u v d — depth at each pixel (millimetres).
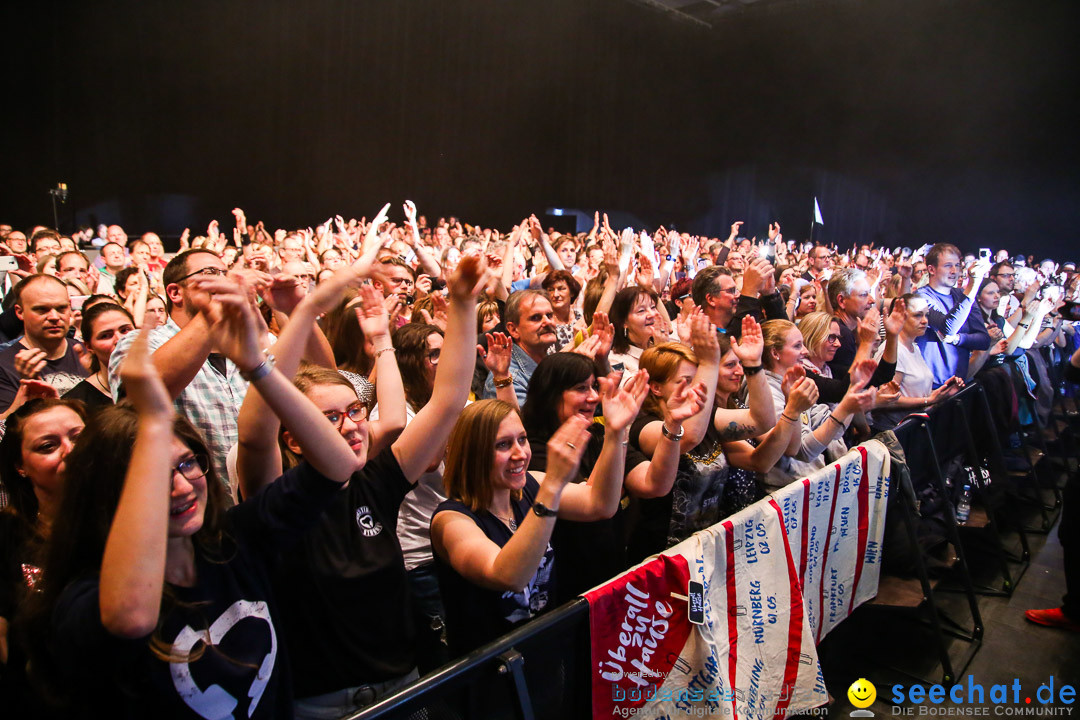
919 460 3609
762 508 2486
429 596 2367
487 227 17906
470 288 1901
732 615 2320
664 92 20516
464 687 1590
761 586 2451
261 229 10953
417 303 4125
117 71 13523
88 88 13336
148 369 1156
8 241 7660
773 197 20938
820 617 2852
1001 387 5078
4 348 3361
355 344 2951
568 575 2357
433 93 16656
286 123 15078
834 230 20406
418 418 1922
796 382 2869
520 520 2131
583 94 18844
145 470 1150
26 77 12891
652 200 20656
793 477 3219
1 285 6078
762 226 21094
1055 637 3605
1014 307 7562
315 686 1777
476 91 17266
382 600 1837
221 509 1432
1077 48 17281
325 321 3145
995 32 18062
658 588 2076
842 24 19500
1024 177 18312
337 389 1808
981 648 3500
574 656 1857
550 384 2547
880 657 3398
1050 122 17812
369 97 15883
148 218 14117
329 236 8367
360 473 1897
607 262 4422
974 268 5223
